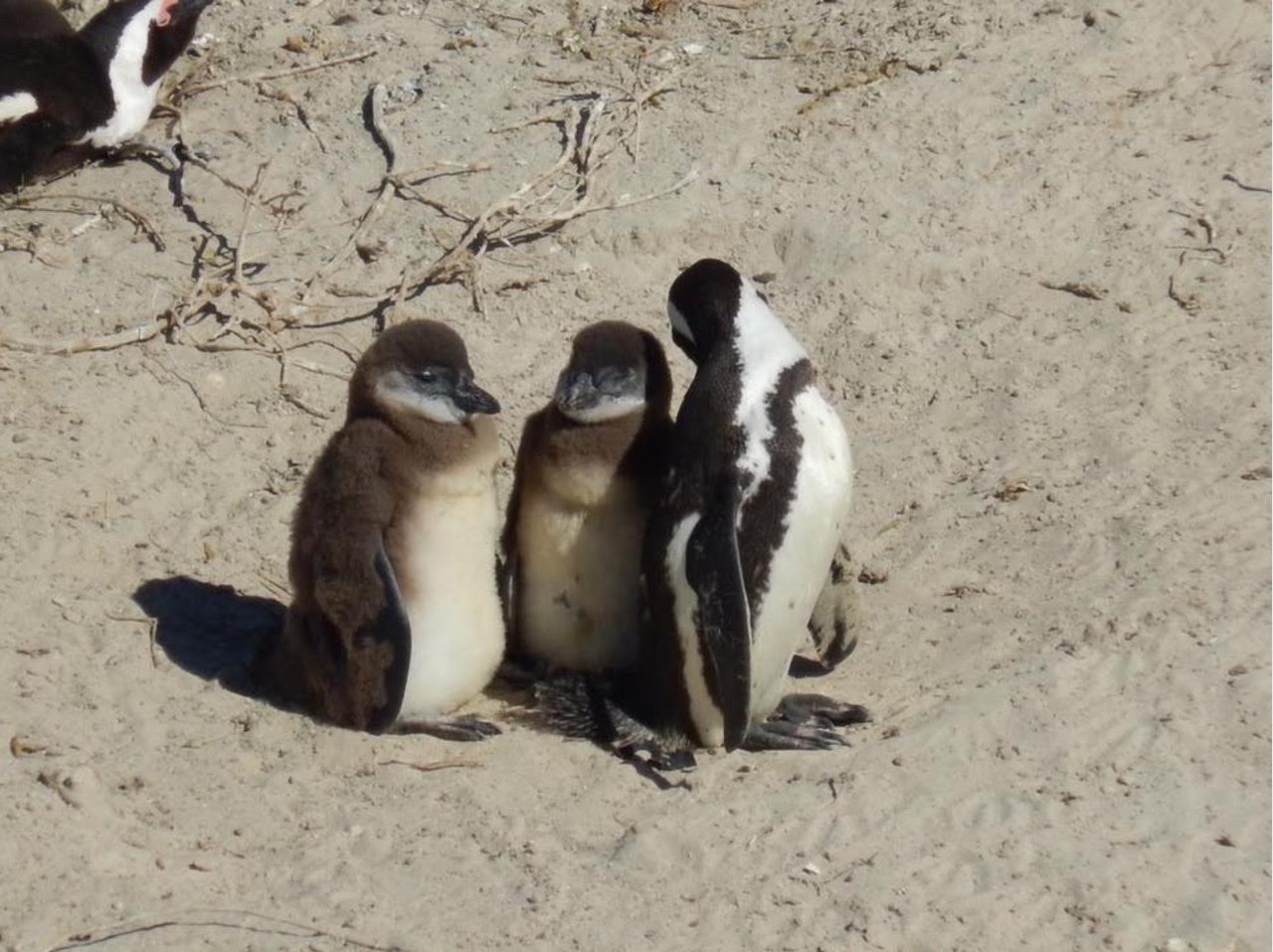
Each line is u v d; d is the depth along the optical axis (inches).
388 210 609.0
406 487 411.8
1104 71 650.2
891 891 367.2
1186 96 639.1
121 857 381.7
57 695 438.0
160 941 359.6
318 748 418.0
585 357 421.7
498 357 565.3
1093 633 438.6
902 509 506.0
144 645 459.2
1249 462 494.0
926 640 456.8
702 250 598.2
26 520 500.7
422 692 427.5
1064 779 394.3
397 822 394.9
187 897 370.9
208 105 658.8
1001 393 539.5
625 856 380.5
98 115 628.4
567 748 422.9
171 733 425.1
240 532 508.1
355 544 409.4
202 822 395.5
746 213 602.9
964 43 666.8
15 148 615.5
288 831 393.7
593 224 601.0
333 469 414.9
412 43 677.3
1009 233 593.0
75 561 490.3
